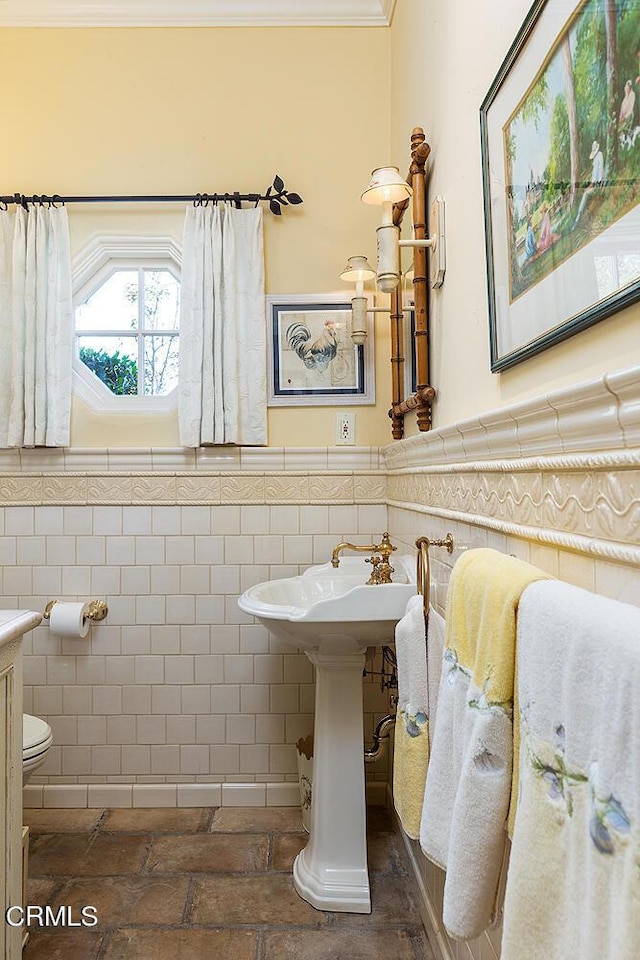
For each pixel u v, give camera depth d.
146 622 2.16
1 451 2.18
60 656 2.15
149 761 2.15
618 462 0.61
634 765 0.44
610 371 0.66
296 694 2.15
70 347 2.14
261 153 2.22
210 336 2.10
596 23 0.66
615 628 0.48
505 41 0.98
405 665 1.12
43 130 2.21
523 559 0.88
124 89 2.22
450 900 0.70
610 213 0.64
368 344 2.20
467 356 1.21
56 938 1.49
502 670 0.68
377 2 2.21
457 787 0.78
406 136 1.90
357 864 1.62
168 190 2.21
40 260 2.12
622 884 0.44
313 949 1.45
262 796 2.13
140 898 1.63
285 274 2.21
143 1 2.19
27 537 2.17
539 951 0.54
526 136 0.86
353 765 1.64
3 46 2.22
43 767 2.14
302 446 2.19
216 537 2.18
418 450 1.59
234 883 1.69
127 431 2.19
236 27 2.23
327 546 2.19
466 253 1.21
